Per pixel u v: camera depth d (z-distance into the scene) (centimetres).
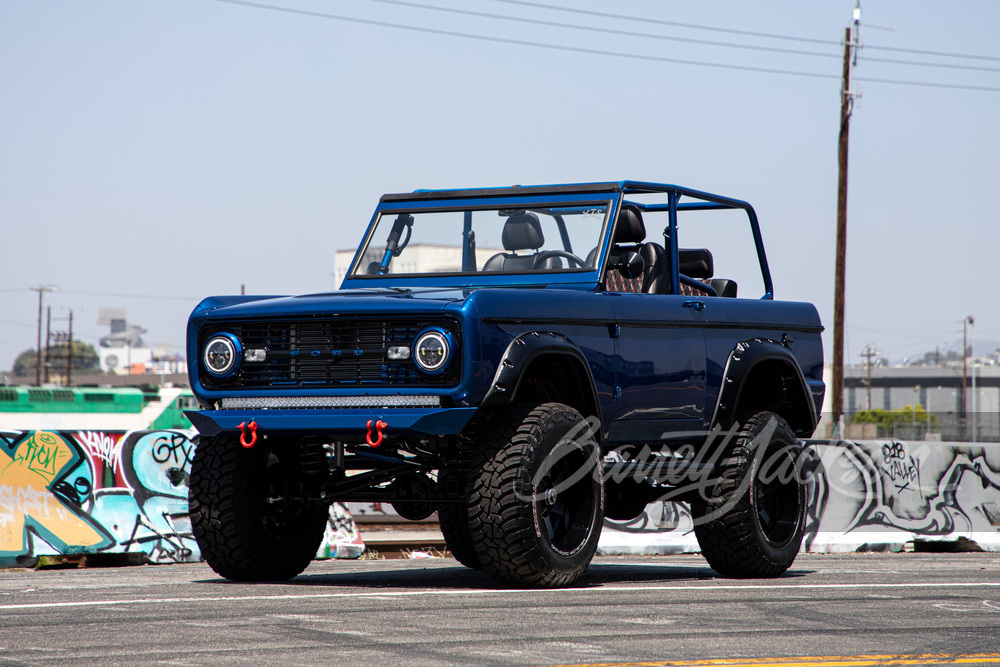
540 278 1574
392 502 1484
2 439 1872
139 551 1953
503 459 1327
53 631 1052
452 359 1310
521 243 1617
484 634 1040
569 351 1398
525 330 1375
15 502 1866
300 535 1572
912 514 2592
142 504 1989
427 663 903
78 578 1633
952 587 1484
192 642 995
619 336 1499
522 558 1333
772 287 1948
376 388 1344
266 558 1512
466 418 1302
